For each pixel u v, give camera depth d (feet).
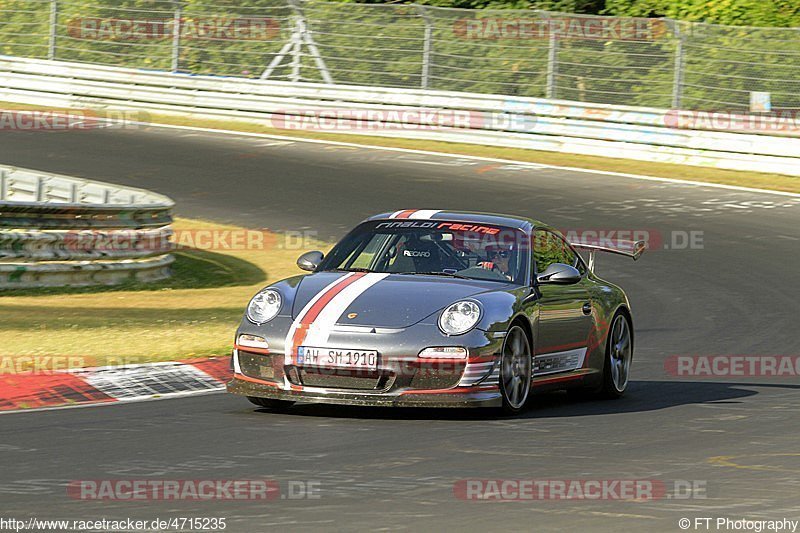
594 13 361.71
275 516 62.03
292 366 91.81
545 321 100.27
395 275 99.96
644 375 124.57
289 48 344.90
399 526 60.39
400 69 329.52
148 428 88.17
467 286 97.50
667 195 251.60
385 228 106.93
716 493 69.31
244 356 94.68
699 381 120.37
